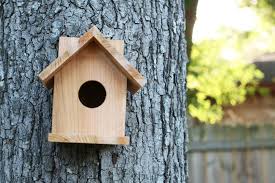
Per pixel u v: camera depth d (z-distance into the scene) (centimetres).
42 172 130
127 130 132
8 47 134
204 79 260
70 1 133
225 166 364
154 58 136
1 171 133
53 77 126
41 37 133
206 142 364
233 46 395
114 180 130
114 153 131
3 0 137
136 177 132
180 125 139
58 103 126
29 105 132
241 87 273
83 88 140
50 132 130
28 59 133
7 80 134
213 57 276
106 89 127
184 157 140
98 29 129
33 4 134
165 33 138
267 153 365
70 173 129
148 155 133
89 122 127
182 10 143
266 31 427
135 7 135
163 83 136
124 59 124
